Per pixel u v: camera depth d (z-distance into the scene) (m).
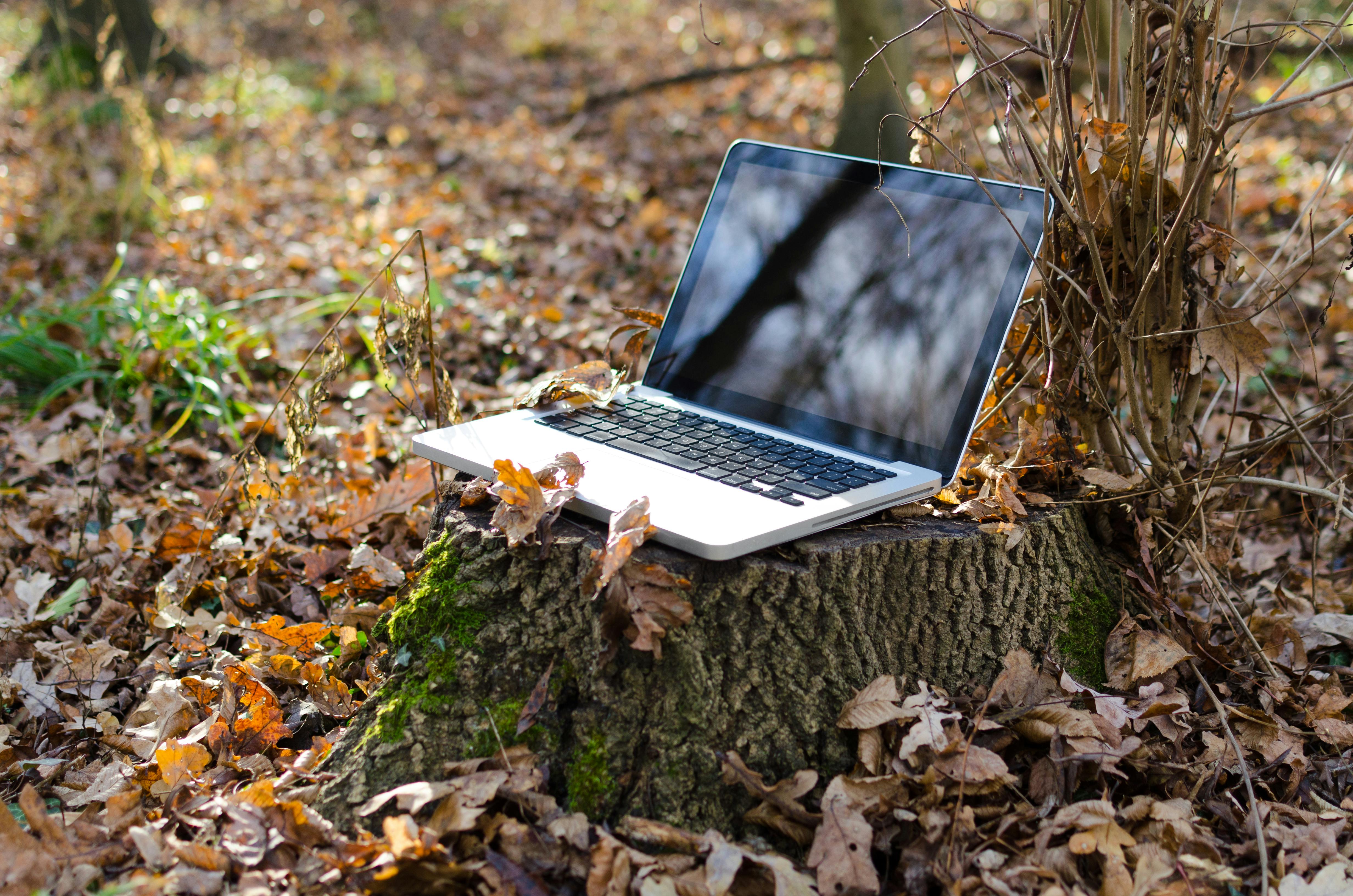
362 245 4.60
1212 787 1.53
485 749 1.45
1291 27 1.62
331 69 8.52
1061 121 1.66
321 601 2.20
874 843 1.38
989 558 1.62
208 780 1.55
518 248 4.64
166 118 6.78
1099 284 1.68
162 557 2.36
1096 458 1.87
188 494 2.75
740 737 1.46
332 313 3.82
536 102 7.97
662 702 1.45
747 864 1.35
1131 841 1.38
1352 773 1.63
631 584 1.40
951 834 1.36
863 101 4.89
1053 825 1.40
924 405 1.67
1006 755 1.54
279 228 4.92
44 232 4.44
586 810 1.41
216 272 4.25
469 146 6.54
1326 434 2.33
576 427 1.76
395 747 1.46
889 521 1.64
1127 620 1.71
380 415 3.15
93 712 1.88
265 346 3.56
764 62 7.38
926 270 1.73
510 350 3.59
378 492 2.45
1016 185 1.67
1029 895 1.32
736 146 2.03
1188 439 2.04
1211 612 1.82
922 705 1.49
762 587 1.46
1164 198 1.68
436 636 1.53
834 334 1.80
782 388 1.83
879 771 1.46
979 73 1.65
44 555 2.42
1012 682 1.59
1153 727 1.61
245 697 1.75
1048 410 1.83
